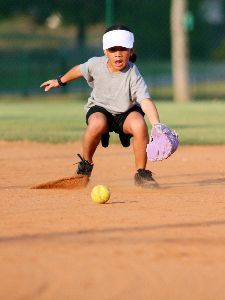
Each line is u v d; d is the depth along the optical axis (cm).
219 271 1452
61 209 2045
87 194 2344
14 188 2509
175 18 8800
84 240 1645
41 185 2473
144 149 2486
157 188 2502
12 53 12225
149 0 15875
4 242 1630
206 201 2211
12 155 3612
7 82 11262
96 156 3591
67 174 2934
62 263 1480
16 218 1906
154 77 11081
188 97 8850
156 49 15925
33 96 9669
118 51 2395
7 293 1329
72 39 17850
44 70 10925
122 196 2306
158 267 1464
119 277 1408
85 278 1400
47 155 3622
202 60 16462
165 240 1648
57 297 1313
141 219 1894
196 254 1548
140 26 15900
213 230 1764
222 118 5881
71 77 2512
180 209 2058
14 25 18950
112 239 1655
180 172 2998
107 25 8319
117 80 2442
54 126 5131
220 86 11138
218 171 3033
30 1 16525
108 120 2498
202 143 4097
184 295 1335
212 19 18650
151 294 1334
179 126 5134
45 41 17438
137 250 1566
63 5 16425
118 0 15725
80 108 7381
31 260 1497
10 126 5119
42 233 1717
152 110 2388
